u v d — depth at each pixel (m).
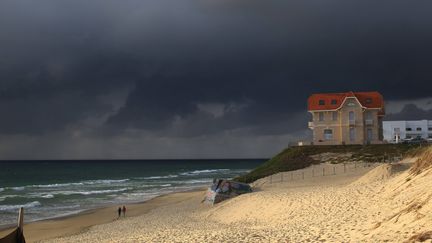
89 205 54.12
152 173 148.88
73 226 38.28
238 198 37.31
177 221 33.59
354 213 20.70
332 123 71.94
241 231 20.22
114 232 30.98
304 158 62.62
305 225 20.08
